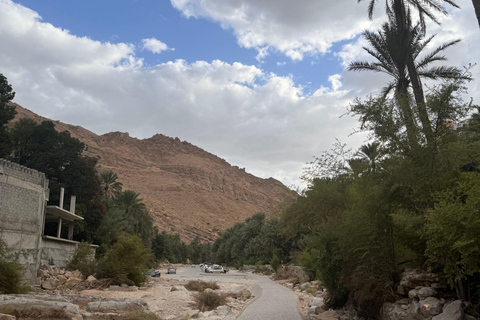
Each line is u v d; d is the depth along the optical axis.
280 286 35.16
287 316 16.94
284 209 13.95
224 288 33.00
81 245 34.09
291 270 43.66
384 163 10.07
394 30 15.80
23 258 24.50
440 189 8.70
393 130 9.74
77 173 47.78
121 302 15.95
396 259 10.44
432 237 7.66
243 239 84.06
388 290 9.96
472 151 8.70
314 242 13.90
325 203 12.60
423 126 9.38
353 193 11.24
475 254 6.78
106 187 70.75
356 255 10.54
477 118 9.51
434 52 16.78
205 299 23.58
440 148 8.97
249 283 39.66
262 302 22.56
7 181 23.81
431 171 8.98
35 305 12.66
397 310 9.23
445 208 7.09
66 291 25.80
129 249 33.75
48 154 46.91
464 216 6.77
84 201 48.47
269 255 61.62
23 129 49.94
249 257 82.50
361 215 10.05
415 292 8.84
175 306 20.91
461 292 8.11
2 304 12.48
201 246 168.38
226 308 19.16
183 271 82.31
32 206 25.83
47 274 26.25
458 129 9.29
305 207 13.09
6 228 23.36
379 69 16.81
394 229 9.61
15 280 18.39
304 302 22.05
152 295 26.88
